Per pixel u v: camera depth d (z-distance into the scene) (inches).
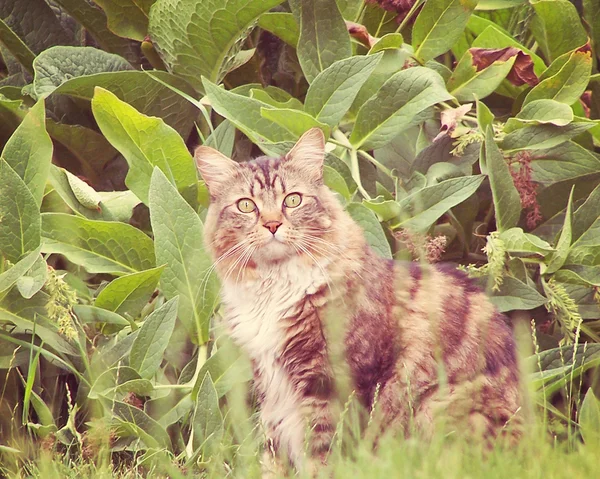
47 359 342.3
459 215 389.4
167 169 359.6
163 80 402.0
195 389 331.9
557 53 425.1
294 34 415.5
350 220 332.8
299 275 316.5
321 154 334.6
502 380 309.4
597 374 358.9
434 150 387.2
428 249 360.2
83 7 419.2
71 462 307.3
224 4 374.9
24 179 337.4
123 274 355.6
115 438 324.5
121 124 352.2
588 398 303.4
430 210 355.3
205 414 314.7
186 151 357.7
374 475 237.3
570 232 353.4
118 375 323.9
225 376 335.0
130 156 358.9
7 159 336.2
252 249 321.4
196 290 342.6
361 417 301.1
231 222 330.6
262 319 321.7
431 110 388.2
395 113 375.9
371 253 326.6
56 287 333.4
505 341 319.6
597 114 426.9
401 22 424.2
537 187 395.2
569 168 388.8
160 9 389.7
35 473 297.7
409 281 320.2
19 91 411.5
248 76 439.8
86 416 340.5
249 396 350.9
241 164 338.0
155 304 366.0
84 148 411.5
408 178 398.9
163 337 330.6
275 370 317.1
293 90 448.1
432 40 399.2
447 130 376.2
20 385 355.3
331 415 303.6
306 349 309.7
